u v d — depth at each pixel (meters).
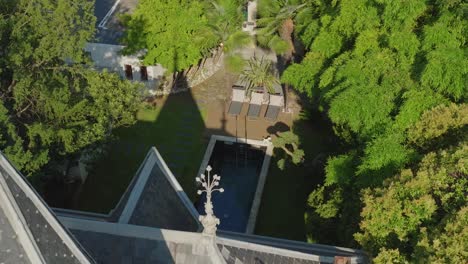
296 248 34.56
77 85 50.03
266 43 66.31
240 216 56.91
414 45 45.47
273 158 61.66
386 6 46.38
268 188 58.00
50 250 18.80
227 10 65.31
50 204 55.19
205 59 76.69
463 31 44.31
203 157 61.69
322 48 52.81
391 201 35.69
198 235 28.39
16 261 18.25
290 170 59.94
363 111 44.25
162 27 65.25
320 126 65.62
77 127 49.31
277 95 68.38
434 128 41.62
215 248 28.30
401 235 34.59
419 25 48.97
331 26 51.97
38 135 47.06
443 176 36.16
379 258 32.78
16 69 46.09
